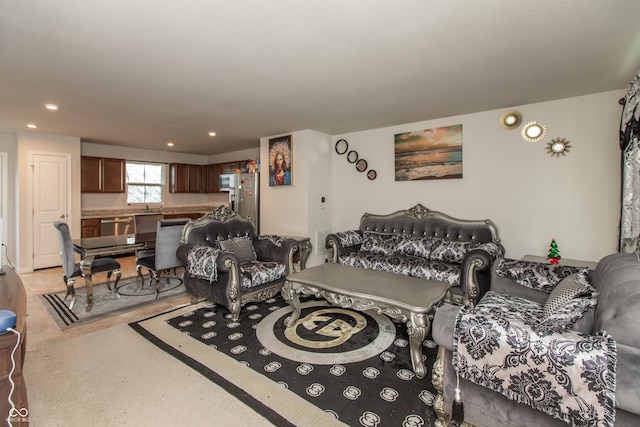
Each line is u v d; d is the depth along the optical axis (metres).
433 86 2.87
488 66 2.43
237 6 1.65
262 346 2.44
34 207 4.93
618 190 3.01
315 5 1.65
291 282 2.78
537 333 1.27
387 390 1.89
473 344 1.39
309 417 1.66
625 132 2.52
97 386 1.92
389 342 2.52
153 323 2.89
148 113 3.74
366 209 4.83
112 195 6.34
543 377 1.23
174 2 1.61
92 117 3.92
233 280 2.88
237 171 5.98
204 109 3.59
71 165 5.26
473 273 2.91
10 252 4.97
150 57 2.25
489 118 3.69
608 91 3.01
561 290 1.89
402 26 1.86
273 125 4.45
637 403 1.06
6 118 3.97
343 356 2.29
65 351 2.36
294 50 2.15
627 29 1.88
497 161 3.66
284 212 5.07
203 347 2.42
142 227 4.53
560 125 3.27
